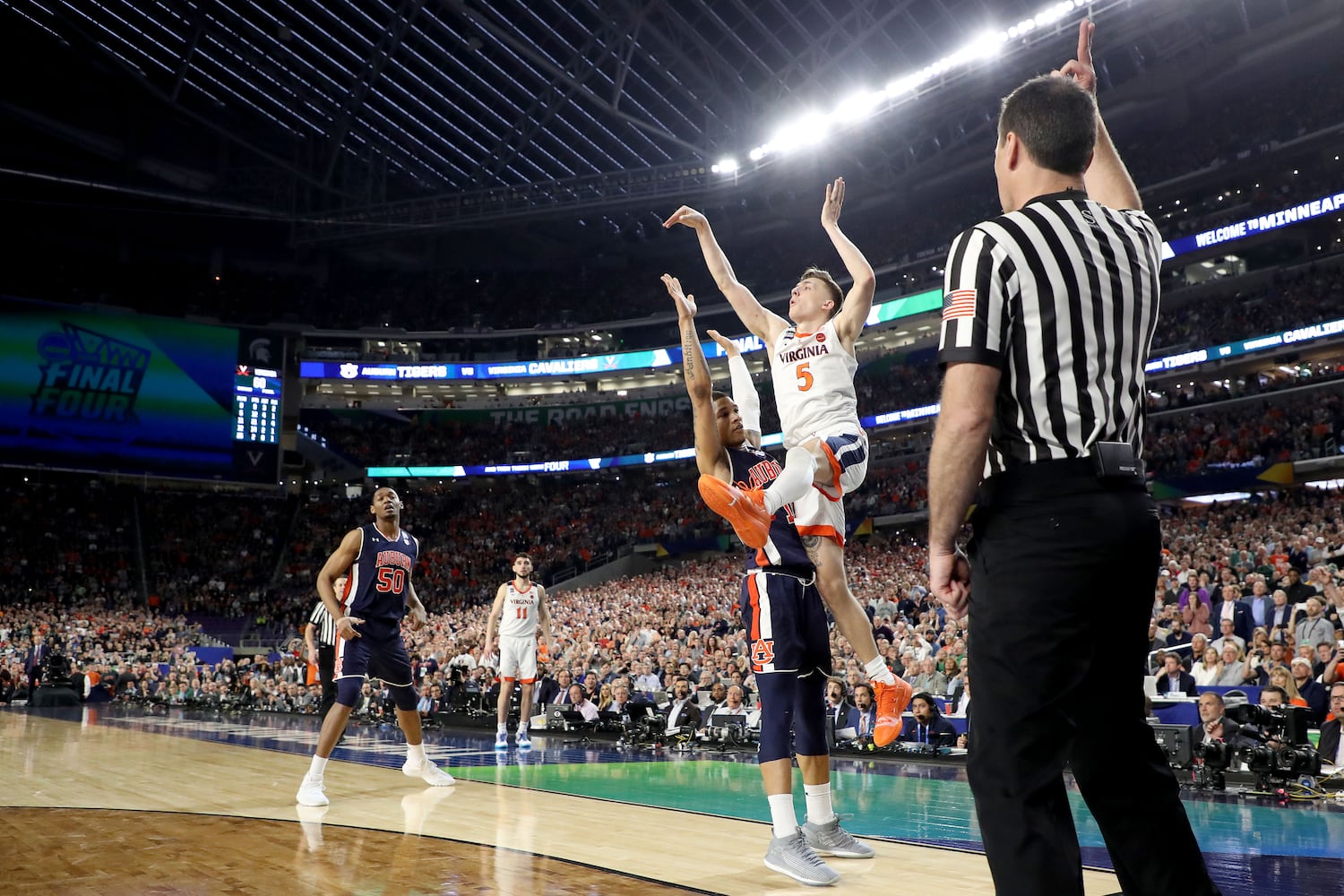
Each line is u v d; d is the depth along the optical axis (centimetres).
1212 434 2889
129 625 3212
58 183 3941
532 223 4638
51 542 3669
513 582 1108
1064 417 193
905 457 3666
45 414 3456
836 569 407
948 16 3275
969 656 202
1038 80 225
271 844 433
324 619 935
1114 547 187
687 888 338
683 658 1598
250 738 1175
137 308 4038
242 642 3441
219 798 607
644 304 4656
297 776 745
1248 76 3394
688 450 4103
